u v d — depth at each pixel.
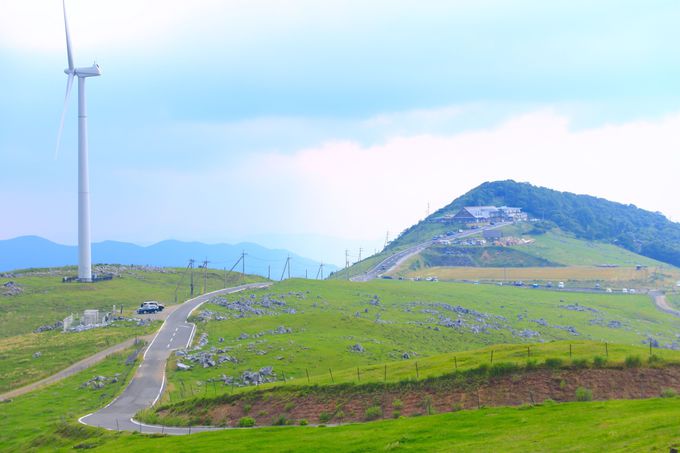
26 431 95.94
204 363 134.00
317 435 72.12
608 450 53.16
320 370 129.38
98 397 113.12
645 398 76.44
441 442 62.97
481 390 83.75
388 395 87.31
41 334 178.50
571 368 84.69
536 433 61.88
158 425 92.38
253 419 88.75
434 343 173.62
